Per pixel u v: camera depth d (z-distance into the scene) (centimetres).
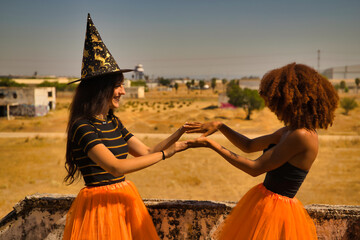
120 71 199
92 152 185
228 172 1764
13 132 3688
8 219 248
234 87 5403
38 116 4997
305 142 174
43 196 250
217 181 1578
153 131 3950
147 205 247
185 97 10712
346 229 230
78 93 199
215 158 2108
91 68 196
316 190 1345
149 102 8394
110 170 184
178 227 245
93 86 197
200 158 2111
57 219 246
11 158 2167
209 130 221
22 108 4956
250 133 3744
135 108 6738
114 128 212
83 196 196
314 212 231
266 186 194
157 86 17688
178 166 1891
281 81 181
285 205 182
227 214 240
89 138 186
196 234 243
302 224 185
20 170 1795
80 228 189
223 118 5028
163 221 247
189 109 6494
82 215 193
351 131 3650
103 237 186
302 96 175
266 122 4600
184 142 195
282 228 180
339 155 2180
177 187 1461
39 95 5081
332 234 231
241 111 5719
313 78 178
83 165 195
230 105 6100
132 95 10250
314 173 1686
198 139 195
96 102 195
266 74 194
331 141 2817
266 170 182
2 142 2936
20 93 4938
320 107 177
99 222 188
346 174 1652
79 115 194
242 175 1706
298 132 176
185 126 226
